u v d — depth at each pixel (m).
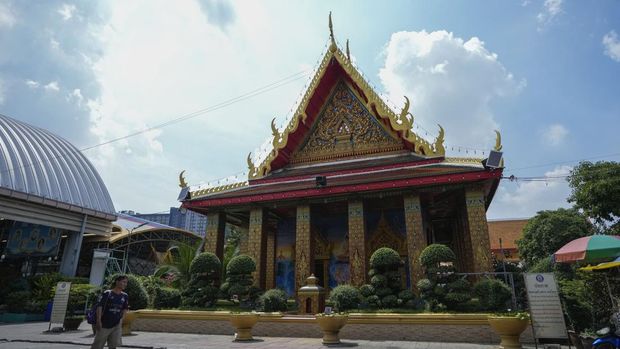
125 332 14.95
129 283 17.50
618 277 12.46
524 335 11.89
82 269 36.06
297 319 14.51
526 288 10.26
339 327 12.37
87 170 36.41
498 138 16.42
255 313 13.53
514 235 47.75
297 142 23.70
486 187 17.98
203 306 16.98
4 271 30.55
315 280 16.64
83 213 29.75
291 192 18.88
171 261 30.20
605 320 12.30
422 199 19.20
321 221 21.98
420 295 14.69
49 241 28.89
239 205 20.38
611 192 18.70
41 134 35.50
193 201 20.89
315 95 23.45
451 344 12.05
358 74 22.34
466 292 13.32
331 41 23.20
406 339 13.02
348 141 22.64
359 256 17.53
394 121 20.94
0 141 28.42
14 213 25.11
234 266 16.75
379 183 17.53
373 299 14.21
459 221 21.20
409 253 16.81
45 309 24.67
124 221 45.03
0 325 20.66
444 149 19.44
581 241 11.23
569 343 10.16
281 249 22.83
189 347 11.45
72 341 12.79
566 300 13.13
